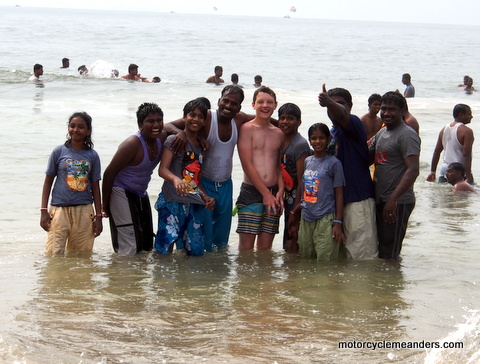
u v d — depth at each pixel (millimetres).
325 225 6395
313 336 4391
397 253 6492
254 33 97062
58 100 20453
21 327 4445
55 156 6469
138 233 6602
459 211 8883
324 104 6129
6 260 6254
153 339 4293
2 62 36250
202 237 6641
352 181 6418
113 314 4762
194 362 3939
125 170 6484
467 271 6129
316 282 5715
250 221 6812
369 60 49062
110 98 21250
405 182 6148
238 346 4195
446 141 10734
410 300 5227
